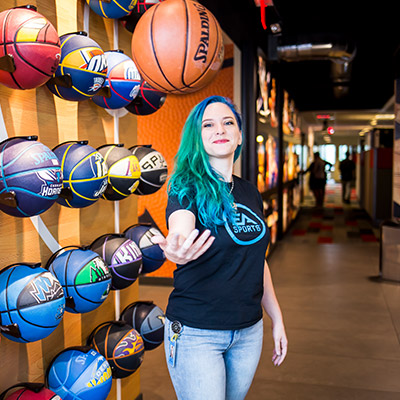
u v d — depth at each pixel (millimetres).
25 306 1382
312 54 6031
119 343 1932
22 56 1343
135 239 2156
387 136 12102
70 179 1608
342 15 6094
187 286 1464
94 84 1672
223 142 1506
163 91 1869
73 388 1658
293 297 4688
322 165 13203
